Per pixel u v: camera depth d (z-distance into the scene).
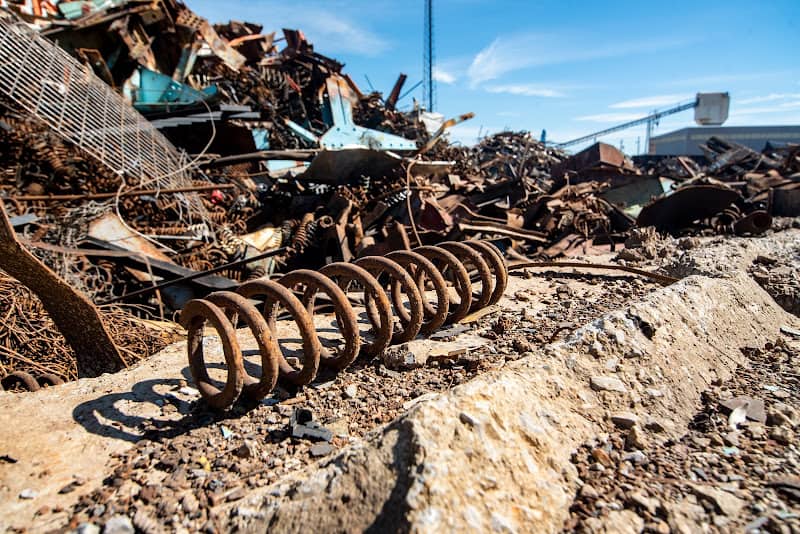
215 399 2.97
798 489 2.07
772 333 4.43
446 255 4.63
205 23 14.59
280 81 16.72
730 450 2.49
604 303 5.34
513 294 5.85
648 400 2.93
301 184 9.68
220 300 3.09
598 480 2.25
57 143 7.76
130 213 7.62
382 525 1.79
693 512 1.97
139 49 11.79
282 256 7.66
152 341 4.79
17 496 2.15
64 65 8.91
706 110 55.47
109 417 2.88
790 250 7.54
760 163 20.22
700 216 11.08
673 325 3.67
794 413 2.80
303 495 2.03
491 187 12.48
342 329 3.54
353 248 7.83
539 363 2.92
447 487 1.87
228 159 10.78
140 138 9.26
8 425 2.64
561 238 10.75
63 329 3.59
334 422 2.98
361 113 20.47
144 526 2.02
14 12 9.70
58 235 5.85
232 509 2.10
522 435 2.31
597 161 18.22
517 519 1.90
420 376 3.60
